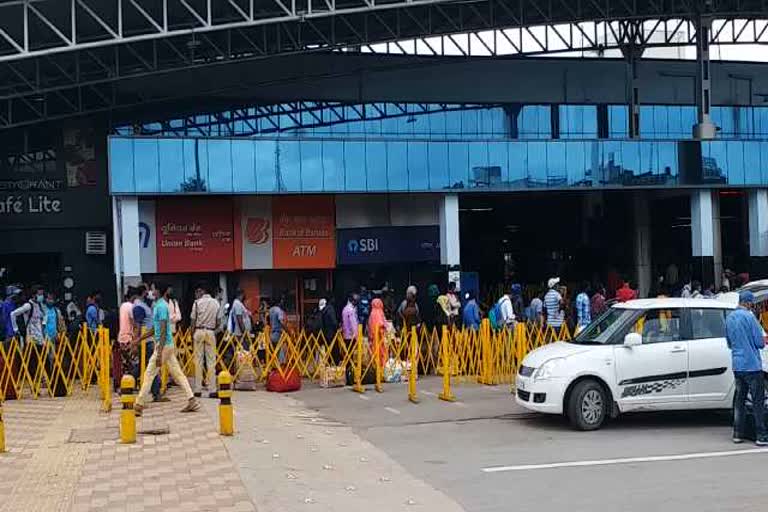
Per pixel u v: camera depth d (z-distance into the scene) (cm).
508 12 2750
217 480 856
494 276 3259
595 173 2594
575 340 1276
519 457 1011
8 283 2612
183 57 2464
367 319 2036
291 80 2714
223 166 2322
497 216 3266
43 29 2297
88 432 1152
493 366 1789
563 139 2578
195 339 1508
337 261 2525
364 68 2789
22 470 914
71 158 2617
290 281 2547
